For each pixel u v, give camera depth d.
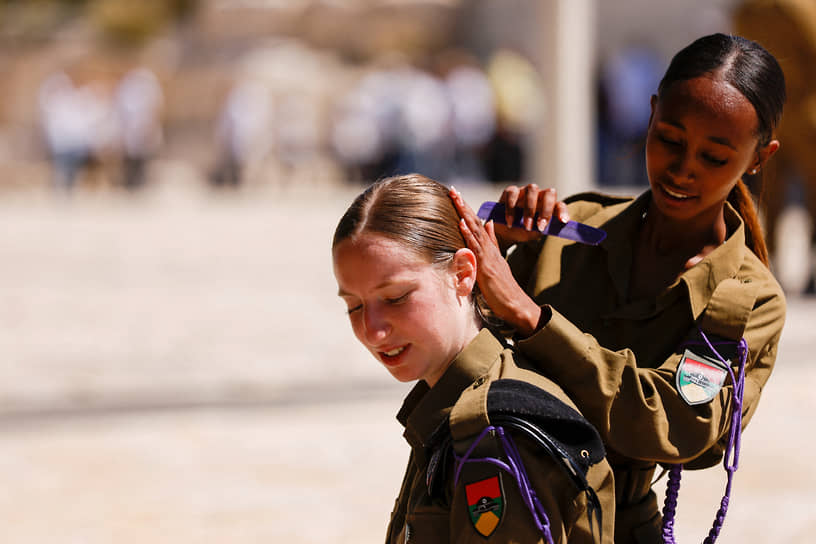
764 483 11.84
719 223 5.71
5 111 92.12
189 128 81.12
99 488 12.05
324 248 37.66
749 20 22.12
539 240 6.18
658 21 65.50
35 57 93.50
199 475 12.44
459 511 4.75
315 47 90.69
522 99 57.06
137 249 37.44
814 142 22.23
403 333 4.91
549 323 5.07
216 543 10.30
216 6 92.56
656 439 5.14
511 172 57.06
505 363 4.95
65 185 63.38
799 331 19.47
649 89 52.84
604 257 5.94
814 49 21.69
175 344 20.22
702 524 10.63
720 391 5.30
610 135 52.75
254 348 19.73
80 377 17.39
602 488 4.92
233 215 52.62
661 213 5.78
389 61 82.69
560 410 4.72
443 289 4.95
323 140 76.88
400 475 12.48
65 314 23.95
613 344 5.73
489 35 82.62
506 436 4.69
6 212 54.53
